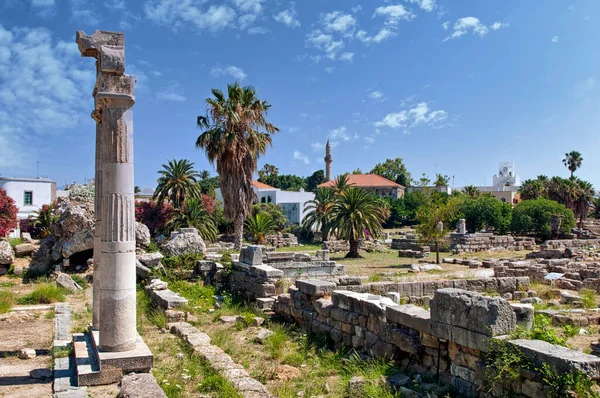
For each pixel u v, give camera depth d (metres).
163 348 10.57
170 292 16.08
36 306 15.32
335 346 10.99
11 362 9.52
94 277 10.17
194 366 9.11
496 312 7.07
